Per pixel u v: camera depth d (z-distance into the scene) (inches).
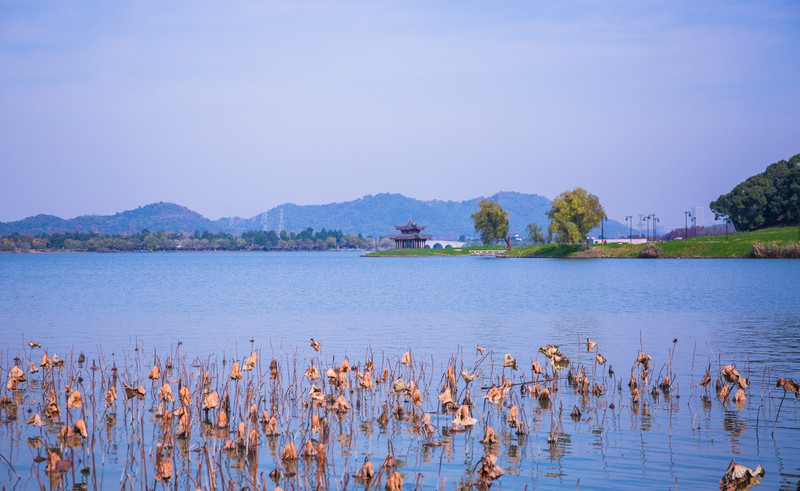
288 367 1114.1
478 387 970.7
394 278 4542.3
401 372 1069.8
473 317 1937.7
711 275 4303.6
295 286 3602.4
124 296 2795.3
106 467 627.5
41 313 2042.3
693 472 615.2
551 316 1961.1
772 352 1266.0
